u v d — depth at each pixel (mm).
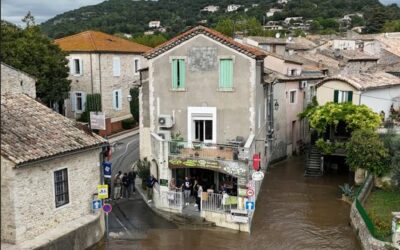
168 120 28859
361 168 30469
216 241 23312
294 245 23109
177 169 28500
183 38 28016
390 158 29656
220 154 26469
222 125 28219
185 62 28328
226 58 27547
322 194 31500
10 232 18359
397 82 39938
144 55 29062
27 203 18719
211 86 28109
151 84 29234
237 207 25016
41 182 19391
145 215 26266
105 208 22188
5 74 23828
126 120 46344
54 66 37375
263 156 33969
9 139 19141
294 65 43531
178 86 28703
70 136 21500
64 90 39188
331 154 34938
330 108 34125
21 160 18000
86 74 44375
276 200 30219
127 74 48125
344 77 37188
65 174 20812
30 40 36188
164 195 26719
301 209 28516
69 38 47281
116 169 33594
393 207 26453
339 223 26297
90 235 21344
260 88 30297
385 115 38625
